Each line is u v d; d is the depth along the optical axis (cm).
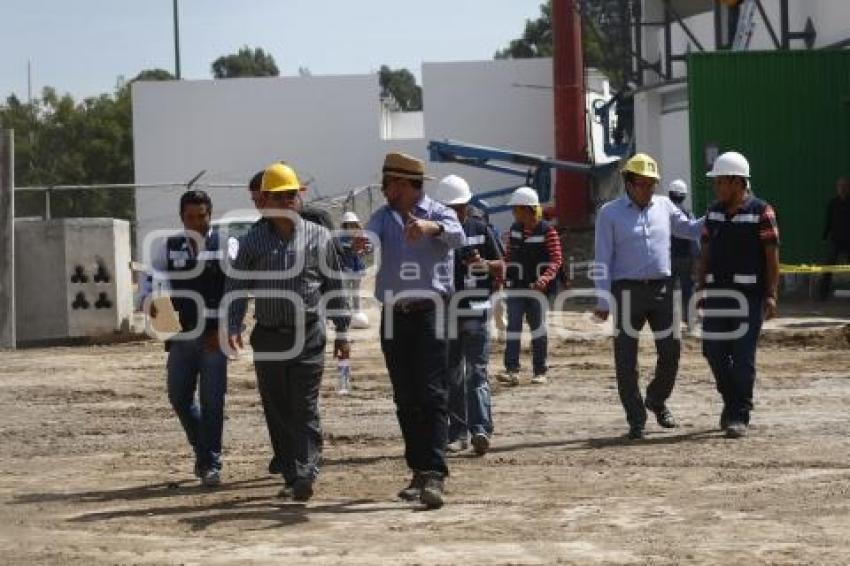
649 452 3012
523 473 2797
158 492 2736
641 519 2308
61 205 18388
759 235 3153
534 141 15125
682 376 4447
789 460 2858
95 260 6450
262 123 15125
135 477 2933
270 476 2877
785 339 5491
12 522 2464
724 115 7856
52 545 2259
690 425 3397
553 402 3947
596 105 13200
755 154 7881
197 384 2819
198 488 2764
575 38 13100
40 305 6438
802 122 7925
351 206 11094
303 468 2502
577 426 3469
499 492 2595
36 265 6444
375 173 15125
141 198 15000
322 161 15138
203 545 2214
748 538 2141
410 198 2512
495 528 2266
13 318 6281
